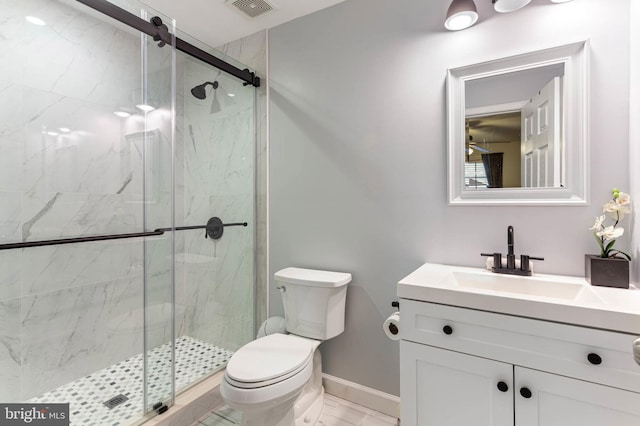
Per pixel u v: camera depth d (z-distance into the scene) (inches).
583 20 52.9
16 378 68.2
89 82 79.2
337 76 77.3
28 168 70.2
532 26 56.6
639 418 35.7
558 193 55.2
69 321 76.1
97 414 65.6
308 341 65.3
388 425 66.4
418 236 67.7
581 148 53.0
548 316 39.8
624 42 50.3
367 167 73.4
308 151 81.8
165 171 75.1
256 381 50.7
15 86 68.1
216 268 96.7
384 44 71.0
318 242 80.6
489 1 60.1
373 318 72.7
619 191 50.8
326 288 68.1
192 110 99.0
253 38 91.1
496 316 43.1
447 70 63.4
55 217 74.2
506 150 59.4
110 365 82.4
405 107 68.7
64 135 75.4
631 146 49.3
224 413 72.3
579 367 38.4
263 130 89.0
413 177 68.0
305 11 80.5
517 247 58.6
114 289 83.9
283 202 86.3
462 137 62.7
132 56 83.1
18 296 68.9
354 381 75.0
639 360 23.2
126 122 84.4
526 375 41.3
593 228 49.3
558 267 55.5
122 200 85.3
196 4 77.4
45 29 72.2
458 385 46.0
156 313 69.9
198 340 98.3
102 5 61.6
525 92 57.6
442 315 47.1
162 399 66.7
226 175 94.8
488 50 60.1
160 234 73.0
